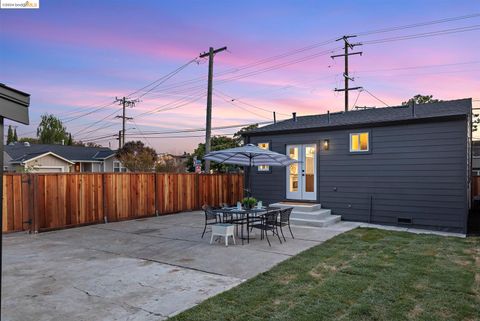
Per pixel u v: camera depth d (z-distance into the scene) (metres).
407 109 11.77
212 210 8.14
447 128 8.96
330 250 6.56
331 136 11.02
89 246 7.28
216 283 4.74
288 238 7.95
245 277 5.01
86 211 10.10
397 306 3.83
